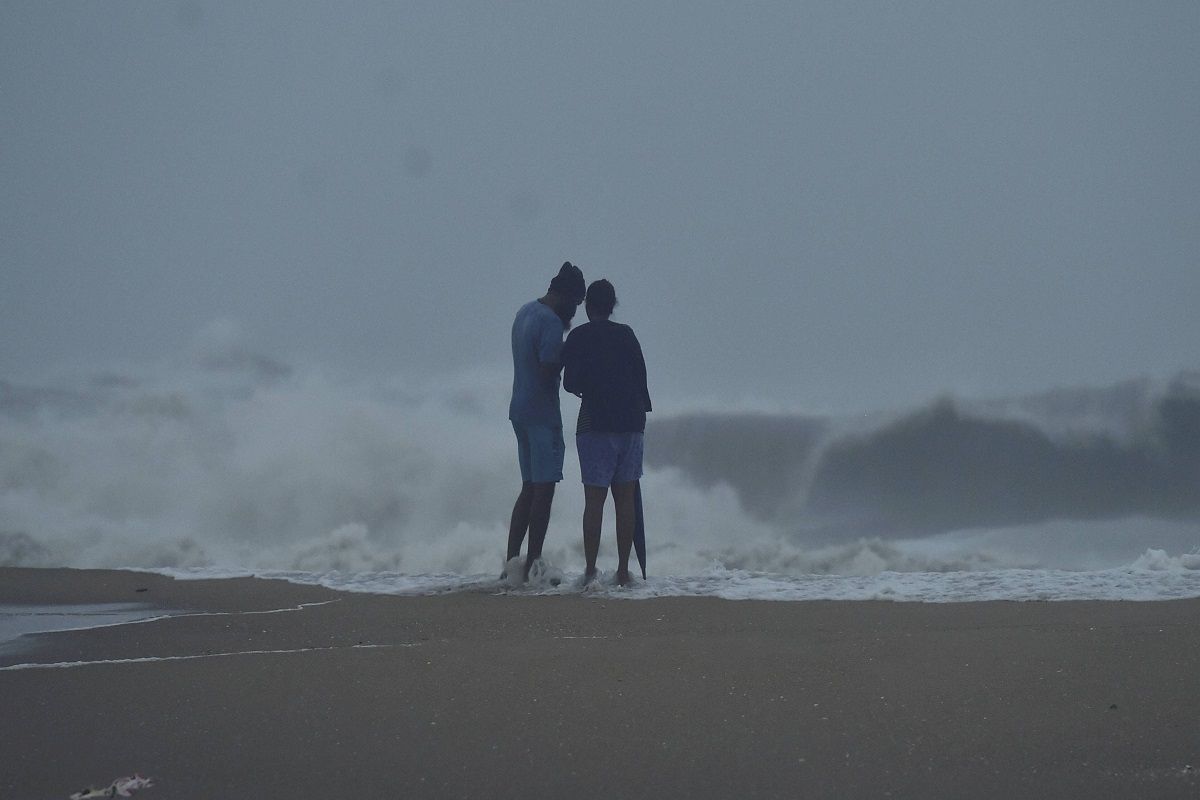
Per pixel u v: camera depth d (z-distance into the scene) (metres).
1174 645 16.00
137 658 16.78
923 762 11.02
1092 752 11.21
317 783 10.66
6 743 12.05
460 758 11.39
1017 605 21.44
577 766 11.10
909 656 15.77
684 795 10.21
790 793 10.20
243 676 15.16
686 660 15.86
